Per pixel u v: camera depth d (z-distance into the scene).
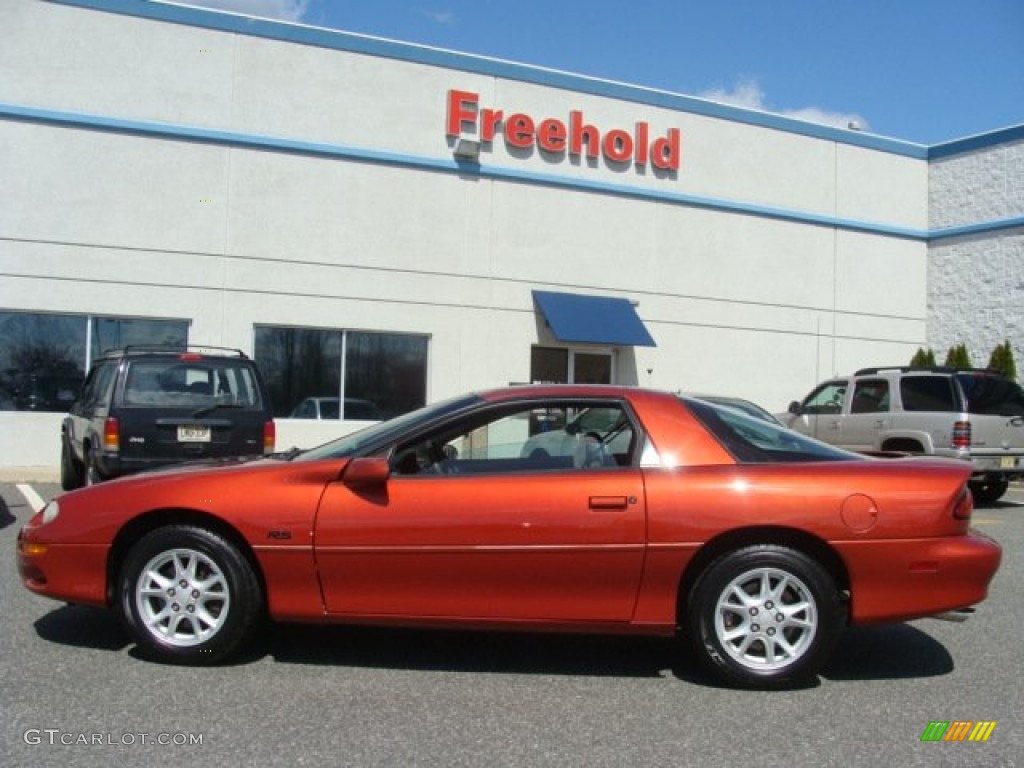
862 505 4.43
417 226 14.47
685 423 4.71
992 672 4.84
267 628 5.38
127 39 13.07
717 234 16.69
